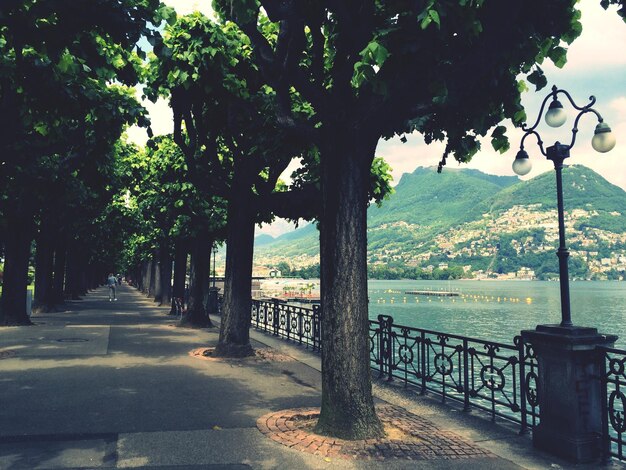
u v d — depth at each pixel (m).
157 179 19.91
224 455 5.41
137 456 5.34
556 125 6.42
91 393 8.22
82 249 38.72
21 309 19.02
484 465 5.28
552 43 6.72
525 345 6.44
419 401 8.21
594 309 108.56
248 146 11.79
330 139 6.46
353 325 6.25
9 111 8.84
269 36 12.55
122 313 26.70
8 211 18.00
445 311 101.25
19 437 5.95
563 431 5.55
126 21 6.49
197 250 19.97
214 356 12.38
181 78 10.61
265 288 158.88
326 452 5.56
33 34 6.46
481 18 5.70
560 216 6.05
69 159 14.06
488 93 7.11
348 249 6.30
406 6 5.60
